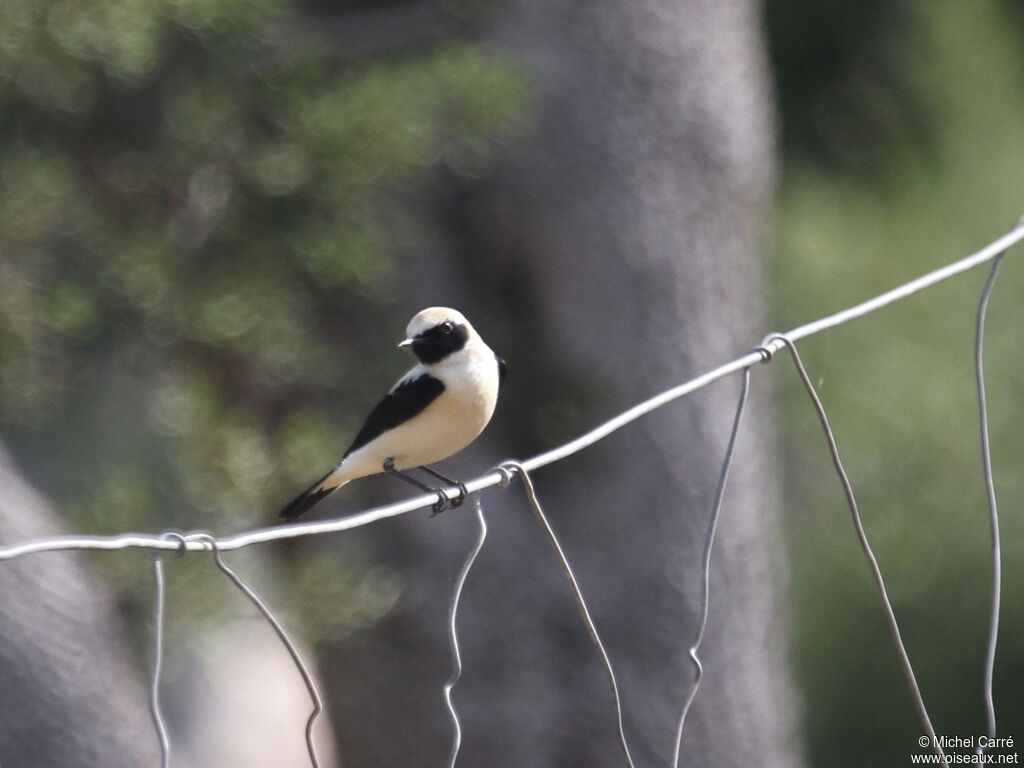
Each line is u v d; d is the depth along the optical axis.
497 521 13.11
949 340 18.77
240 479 10.62
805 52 19.02
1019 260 18.94
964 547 19.06
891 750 19.45
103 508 10.62
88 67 9.80
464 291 13.13
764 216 14.40
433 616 13.02
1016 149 19.27
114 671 10.57
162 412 10.67
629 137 12.69
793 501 19.22
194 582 10.57
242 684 25.36
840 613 19.48
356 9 13.24
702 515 13.18
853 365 18.50
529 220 12.89
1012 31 19.64
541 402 13.15
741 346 13.66
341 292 12.09
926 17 18.97
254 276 10.55
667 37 12.75
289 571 11.45
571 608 13.13
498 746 13.15
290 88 10.48
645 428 13.02
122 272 10.14
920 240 18.81
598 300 12.91
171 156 10.41
